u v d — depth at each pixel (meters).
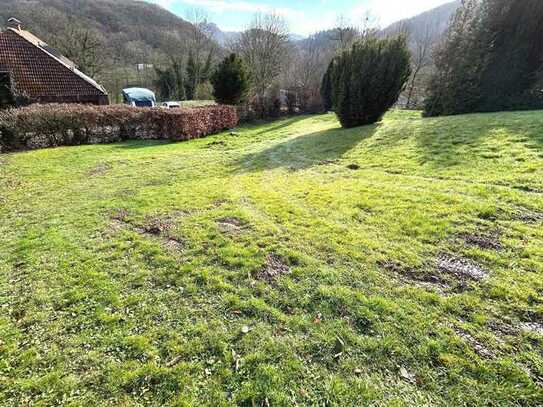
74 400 2.04
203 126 15.32
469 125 7.92
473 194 4.53
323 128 14.41
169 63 39.16
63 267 3.56
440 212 4.14
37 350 2.44
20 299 3.05
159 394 2.05
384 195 5.00
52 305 2.94
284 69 33.06
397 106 26.56
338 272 3.15
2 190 6.79
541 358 2.07
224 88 20.98
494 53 10.71
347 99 11.59
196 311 2.77
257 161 8.90
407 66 10.85
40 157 10.09
